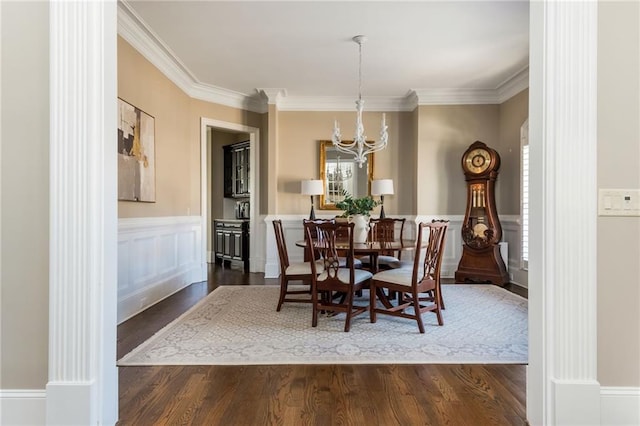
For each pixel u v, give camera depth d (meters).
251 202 6.02
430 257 3.21
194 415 1.83
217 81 5.11
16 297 1.61
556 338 1.57
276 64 4.54
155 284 4.11
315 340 2.88
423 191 5.68
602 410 1.58
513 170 5.20
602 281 1.59
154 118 4.12
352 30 3.67
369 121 5.99
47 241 1.62
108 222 1.67
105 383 1.66
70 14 1.59
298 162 5.96
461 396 2.02
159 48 4.04
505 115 5.41
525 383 2.18
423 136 5.65
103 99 1.63
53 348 1.59
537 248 1.63
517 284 5.02
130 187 3.60
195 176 5.21
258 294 4.45
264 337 2.95
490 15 3.37
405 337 2.95
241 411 1.86
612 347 1.59
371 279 3.30
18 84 1.61
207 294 4.47
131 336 2.99
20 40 1.61
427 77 4.98
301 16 3.41
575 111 1.55
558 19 1.56
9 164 1.61
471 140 5.61
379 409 1.89
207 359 2.51
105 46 1.64
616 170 1.59
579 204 1.55
